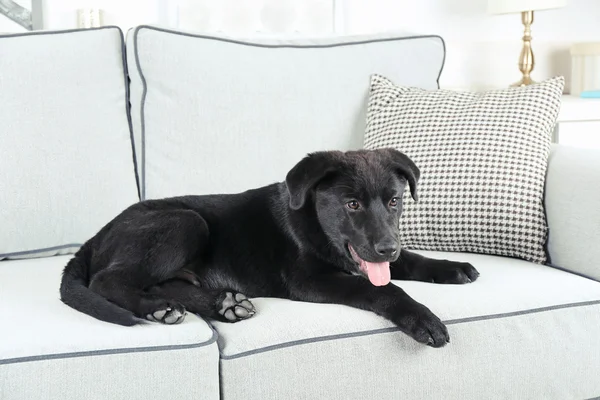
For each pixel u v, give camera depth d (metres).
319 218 2.21
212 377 1.87
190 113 2.85
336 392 1.98
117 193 2.76
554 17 4.75
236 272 2.34
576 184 2.48
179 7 4.04
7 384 1.74
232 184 2.85
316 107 2.97
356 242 2.11
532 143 2.66
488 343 2.08
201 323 1.98
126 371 1.81
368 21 4.34
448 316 2.05
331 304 2.14
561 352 2.15
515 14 4.66
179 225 2.21
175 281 2.21
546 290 2.20
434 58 3.19
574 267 2.44
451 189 2.60
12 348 1.77
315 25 4.24
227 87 2.88
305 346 1.95
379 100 2.95
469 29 4.59
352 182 2.12
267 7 4.16
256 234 2.34
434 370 2.05
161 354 1.83
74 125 2.72
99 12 3.87
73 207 2.70
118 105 2.85
